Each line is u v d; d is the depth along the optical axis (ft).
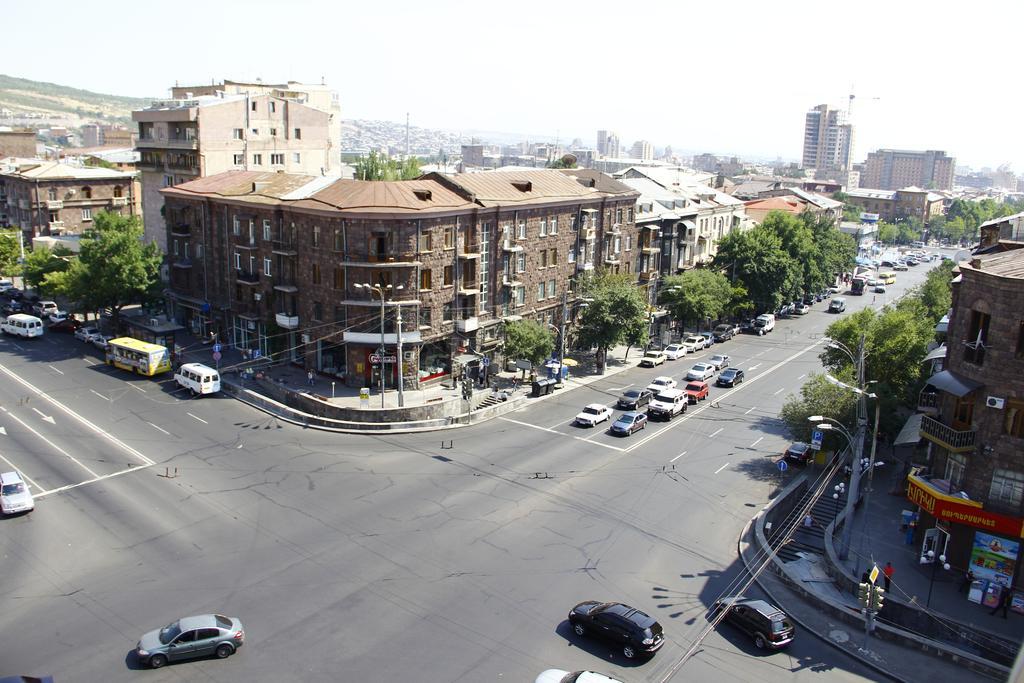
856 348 202.39
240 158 350.23
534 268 263.08
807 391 191.83
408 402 213.46
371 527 146.30
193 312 284.41
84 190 395.75
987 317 131.54
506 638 113.29
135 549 136.15
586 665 107.76
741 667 109.29
